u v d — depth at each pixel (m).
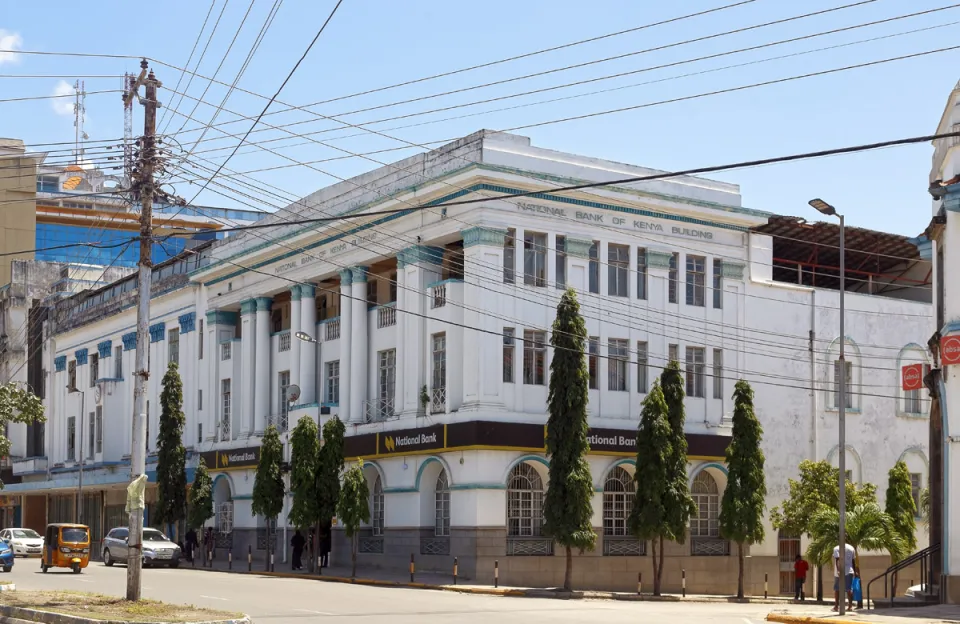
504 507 42.47
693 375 48.19
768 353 50.16
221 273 61.03
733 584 47.41
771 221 51.16
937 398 33.88
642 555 45.25
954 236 31.28
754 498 41.97
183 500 58.81
